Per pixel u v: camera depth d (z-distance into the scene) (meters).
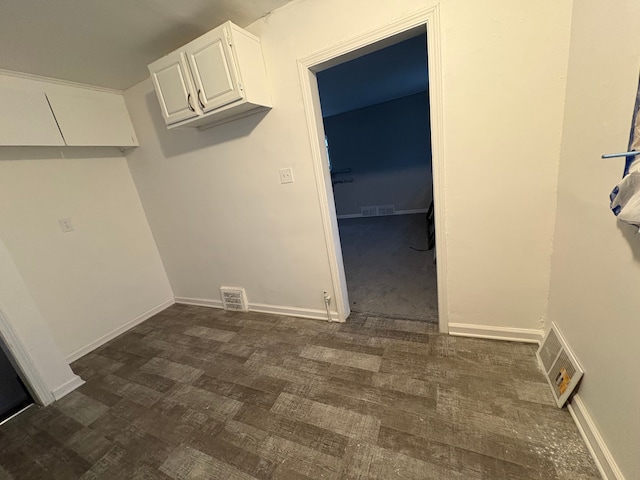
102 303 2.44
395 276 2.83
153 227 2.81
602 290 0.96
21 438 1.52
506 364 1.48
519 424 1.16
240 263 2.47
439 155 1.49
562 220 1.28
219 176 2.24
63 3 1.27
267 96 1.77
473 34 1.27
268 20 1.64
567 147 1.20
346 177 6.09
